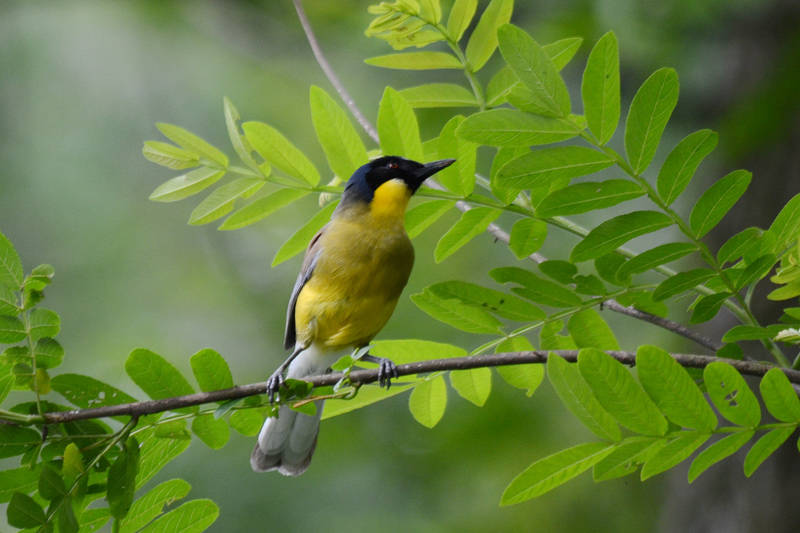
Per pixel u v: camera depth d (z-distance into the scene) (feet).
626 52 48.88
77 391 22.74
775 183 42.47
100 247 63.21
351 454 51.90
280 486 48.60
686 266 45.60
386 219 30.81
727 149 43.09
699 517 42.91
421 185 30.96
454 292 24.94
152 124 64.08
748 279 22.97
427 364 23.94
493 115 20.99
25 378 21.88
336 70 58.59
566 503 53.01
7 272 21.77
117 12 64.18
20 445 21.88
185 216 64.90
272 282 63.52
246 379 58.39
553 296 24.94
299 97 61.72
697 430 20.22
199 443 48.14
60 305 61.36
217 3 58.44
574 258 22.70
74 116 64.34
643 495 53.11
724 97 47.55
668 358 20.01
